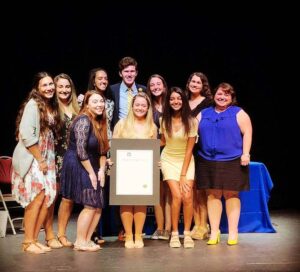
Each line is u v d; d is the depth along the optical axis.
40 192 4.79
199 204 5.40
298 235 5.52
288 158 8.05
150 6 7.62
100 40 7.58
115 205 5.32
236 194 5.15
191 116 5.08
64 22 7.54
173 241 5.02
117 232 5.64
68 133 5.08
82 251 4.86
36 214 4.84
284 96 7.86
